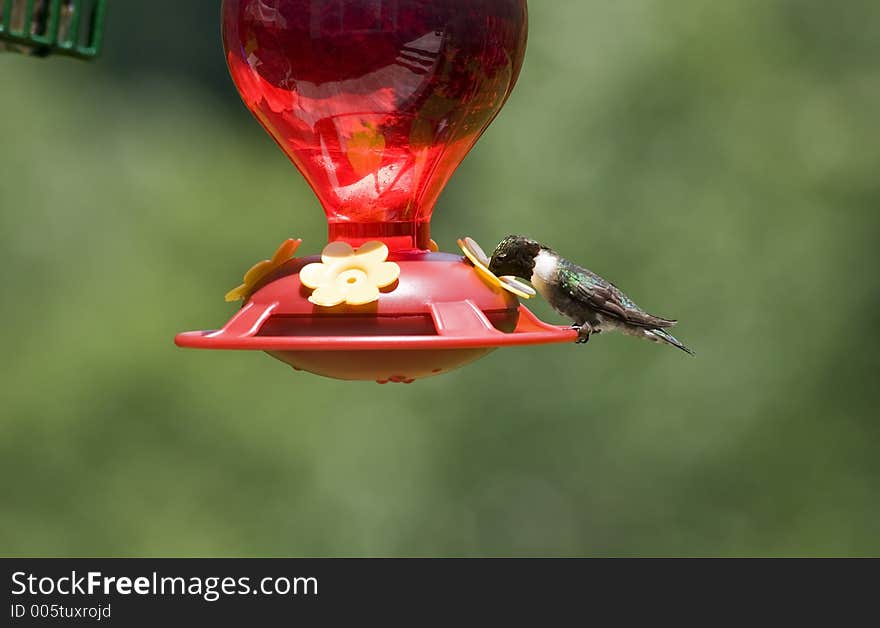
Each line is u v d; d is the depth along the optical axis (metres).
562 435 15.02
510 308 4.62
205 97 18.86
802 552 14.53
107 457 14.25
